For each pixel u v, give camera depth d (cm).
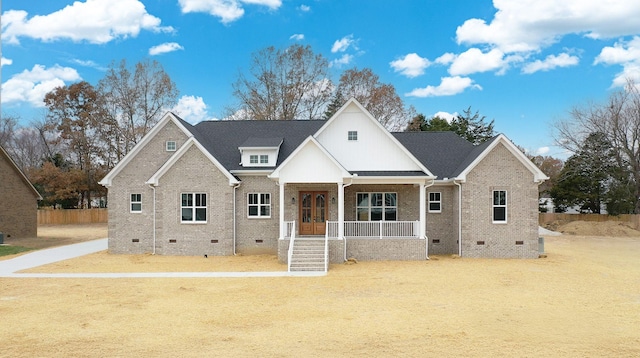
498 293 1589
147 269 2120
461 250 2477
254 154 2669
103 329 1163
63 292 1616
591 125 5344
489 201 2478
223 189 2562
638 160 5181
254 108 5725
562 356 959
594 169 5359
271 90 5681
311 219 2617
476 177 2478
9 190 3788
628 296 1553
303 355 965
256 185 2628
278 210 2617
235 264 2267
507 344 1035
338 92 5903
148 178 2686
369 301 1470
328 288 1684
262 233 2619
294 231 2369
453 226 2627
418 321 1227
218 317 1276
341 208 2358
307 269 2081
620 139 5216
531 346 1022
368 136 2581
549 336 1097
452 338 1079
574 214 5594
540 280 1839
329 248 2325
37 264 2281
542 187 7344
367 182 2470
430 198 2675
